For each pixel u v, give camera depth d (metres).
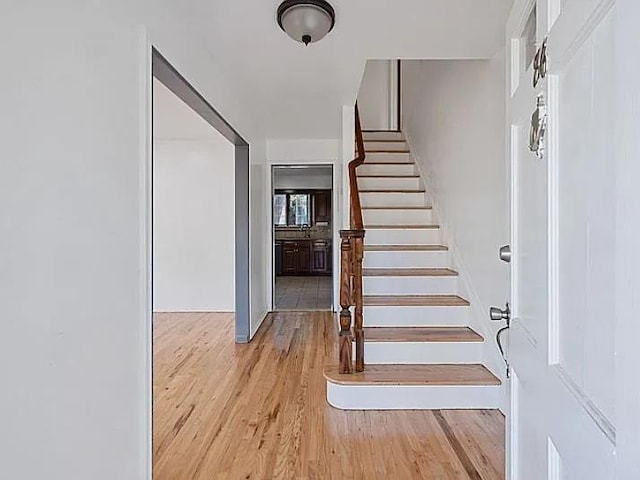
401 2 2.46
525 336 1.30
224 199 6.65
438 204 4.97
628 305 0.60
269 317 6.32
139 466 1.90
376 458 2.57
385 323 3.91
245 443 2.75
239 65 3.41
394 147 6.75
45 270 1.29
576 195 0.88
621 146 0.62
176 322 6.04
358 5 2.50
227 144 6.62
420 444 2.73
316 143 6.39
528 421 1.29
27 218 1.21
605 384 0.73
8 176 1.14
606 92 0.72
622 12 0.62
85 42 1.50
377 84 7.59
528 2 1.29
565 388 0.94
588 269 0.81
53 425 1.32
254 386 3.70
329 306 7.23
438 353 3.54
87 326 1.51
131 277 1.83
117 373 1.72
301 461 2.54
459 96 4.13
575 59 0.87
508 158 1.55
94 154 1.55
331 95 4.30
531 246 1.24
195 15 2.57
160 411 3.21
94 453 1.55
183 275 6.67
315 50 3.11
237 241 5.05
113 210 1.69
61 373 1.36
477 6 2.51
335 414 3.15
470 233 3.84
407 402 3.22
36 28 1.25
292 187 11.67
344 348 3.36
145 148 1.94
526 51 1.32
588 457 0.80
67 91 1.39
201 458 2.57
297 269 11.59
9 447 1.14
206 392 3.57
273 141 6.39
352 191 3.92
